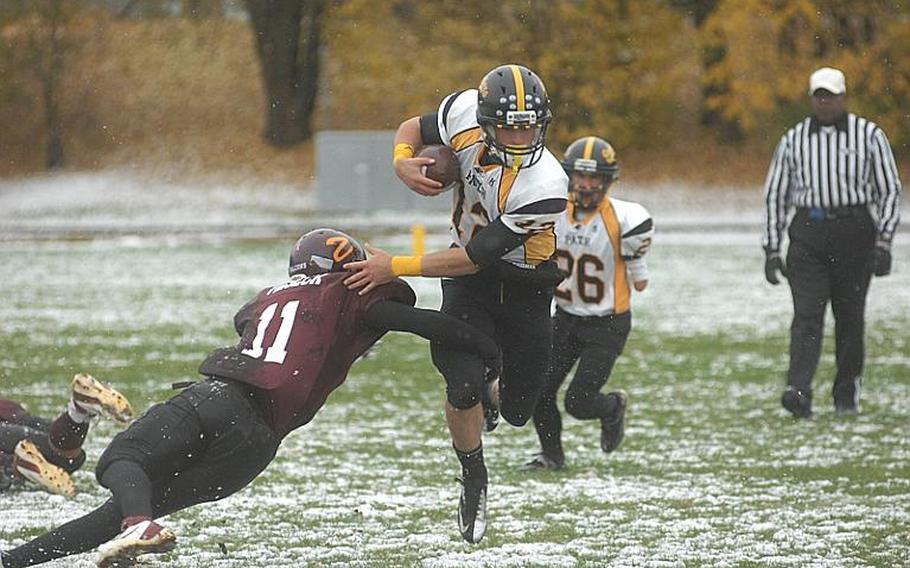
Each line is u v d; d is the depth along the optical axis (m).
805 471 27.34
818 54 113.88
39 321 52.25
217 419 17.72
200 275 69.88
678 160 125.56
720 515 23.41
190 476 17.86
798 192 34.44
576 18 118.12
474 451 20.06
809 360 33.97
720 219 107.06
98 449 29.08
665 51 119.31
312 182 122.69
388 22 122.69
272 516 23.39
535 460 28.11
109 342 46.41
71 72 134.62
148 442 17.45
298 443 30.36
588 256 27.78
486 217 19.20
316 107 135.25
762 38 113.38
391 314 18.70
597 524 22.73
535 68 118.75
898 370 41.91
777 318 54.53
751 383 39.56
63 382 38.06
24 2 129.50
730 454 29.30
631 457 29.09
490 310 19.98
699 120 131.38
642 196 118.94
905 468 27.67
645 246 28.02
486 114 18.56
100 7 138.00
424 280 67.62
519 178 18.88
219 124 133.12
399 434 31.61
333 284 18.78
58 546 17.39
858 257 34.09
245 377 18.02
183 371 40.06
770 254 35.34
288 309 18.61
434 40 121.25
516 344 20.31
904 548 20.88
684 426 32.88
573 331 28.27
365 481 26.38
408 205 111.88
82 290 63.59
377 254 18.89
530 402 21.00
